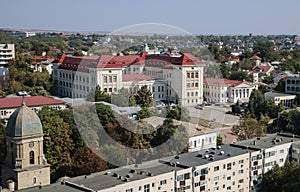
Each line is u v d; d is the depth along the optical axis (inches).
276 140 5132.9
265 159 4717.0
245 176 4547.2
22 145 3892.7
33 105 6973.4
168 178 3860.7
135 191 3646.7
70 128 4813.0
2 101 7027.6
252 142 5002.5
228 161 4328.3
